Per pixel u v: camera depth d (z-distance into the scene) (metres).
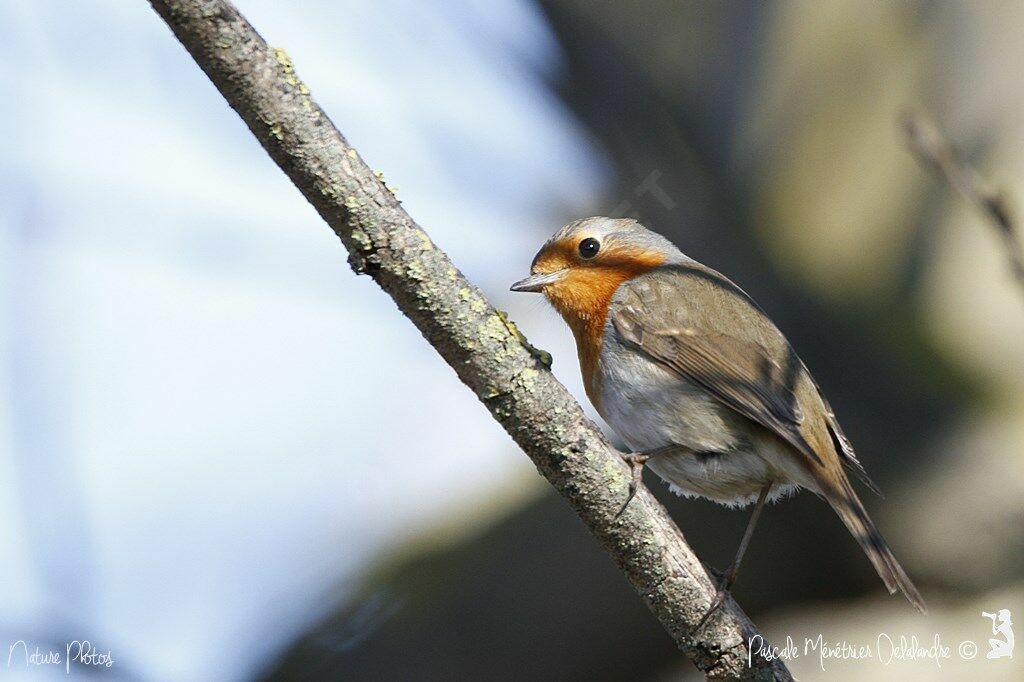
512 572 11.63
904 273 12.70
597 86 12.65
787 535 11.49
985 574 11.38
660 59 12.77
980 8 13.00
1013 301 12.46
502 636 11.45
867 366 12.34
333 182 5.77
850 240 12.80
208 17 5.46
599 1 12.50
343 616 11.70
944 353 12.41
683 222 12.84
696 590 6.50
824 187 12.91
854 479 11.86
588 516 6.37
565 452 6.21
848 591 11.69
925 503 11.63
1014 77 12.63
